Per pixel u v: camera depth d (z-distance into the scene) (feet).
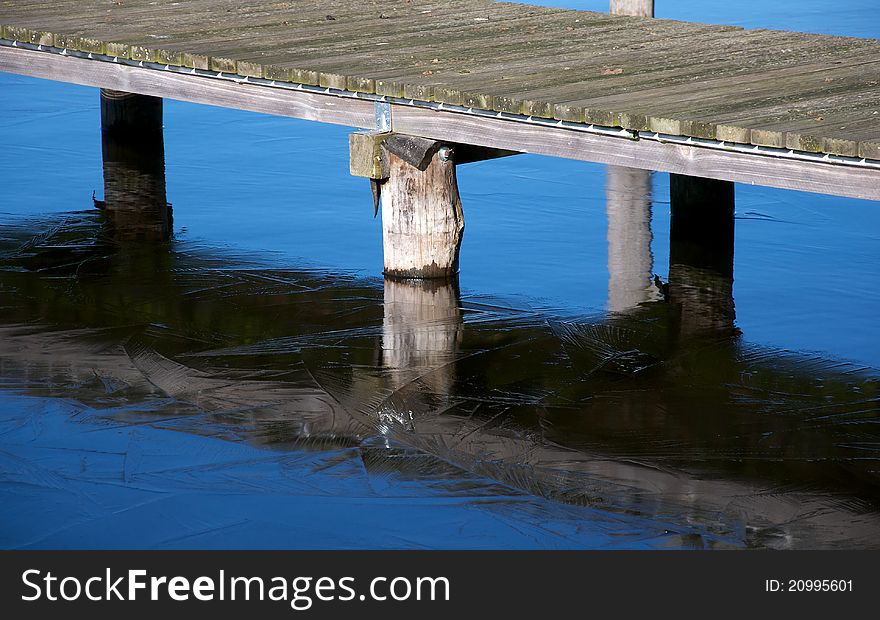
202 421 49.73
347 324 60.23
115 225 75.15
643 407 51.06
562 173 86.89
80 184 82.89
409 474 45.44
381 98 60.39
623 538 41.29
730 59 64.08
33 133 94.79
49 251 70.64
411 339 58.29
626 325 60.29
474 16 76.95
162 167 86.89
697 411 50.62
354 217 77.20
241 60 64.75
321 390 52.65
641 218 77.20
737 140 49.96
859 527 41.78
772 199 80.59
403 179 62.54
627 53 66.18
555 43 69.05
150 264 68.74
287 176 85.30
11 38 74.33
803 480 44.86
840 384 53.31
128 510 43.14
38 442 47.96
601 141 54.08
